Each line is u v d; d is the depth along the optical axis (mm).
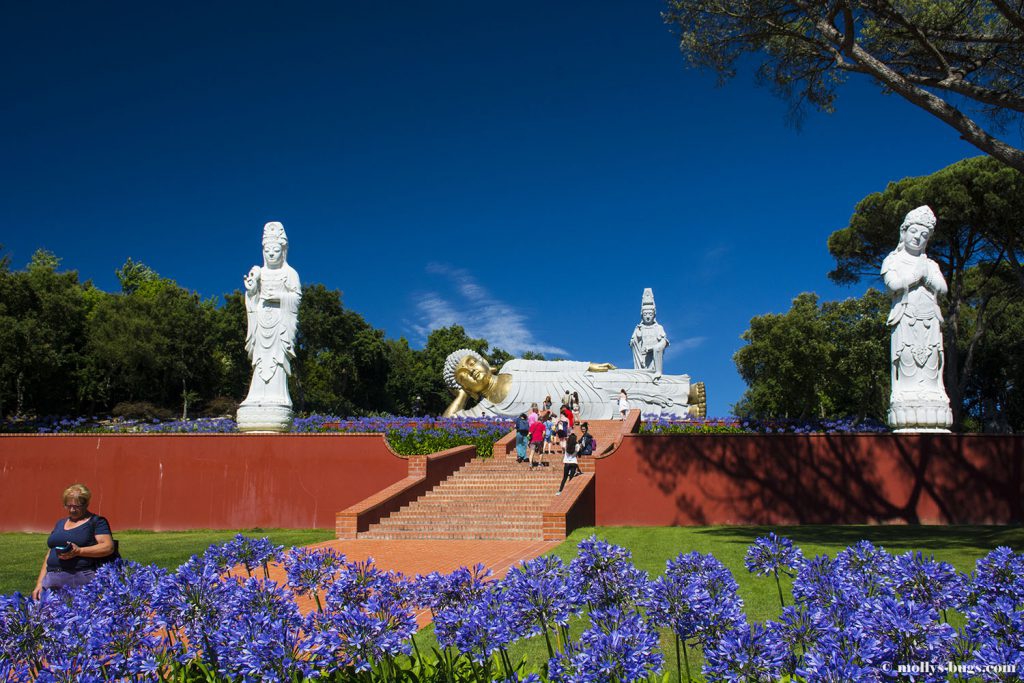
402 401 67750
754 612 8891
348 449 20312
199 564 5742
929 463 18438
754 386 60844
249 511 20078
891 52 16094
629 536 16156
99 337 49781
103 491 20156
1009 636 4461
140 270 72625
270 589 5160
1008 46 14789
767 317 50844
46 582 6863
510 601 4902
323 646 4488
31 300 43719
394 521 17906
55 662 4984
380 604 4953
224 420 27828
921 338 19047
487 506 18688
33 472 20328
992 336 42969
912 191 31219
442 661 5363
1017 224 30406
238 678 4652
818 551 13336
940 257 33875
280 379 21375
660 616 4699
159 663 4977
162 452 20359
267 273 21562
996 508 18016
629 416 24688
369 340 60969
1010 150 13125
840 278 38156
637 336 35656
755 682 4109
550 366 34375
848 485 18703
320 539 17281
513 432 25922
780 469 19062
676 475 19438
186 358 53375
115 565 5918
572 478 19234
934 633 4012
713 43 16500
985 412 44812
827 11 14695
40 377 43031
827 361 47812
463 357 34188
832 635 4129
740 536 15922
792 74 17406
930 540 14898
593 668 4098
